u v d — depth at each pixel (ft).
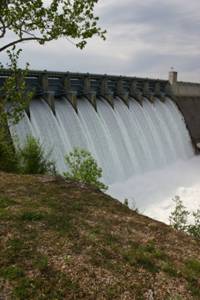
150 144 179.32
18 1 45.80
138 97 188.96
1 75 108.27
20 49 49.14
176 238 44.68
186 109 231.09
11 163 71.92
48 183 56.24
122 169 148.66
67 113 136.36
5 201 46.60
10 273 32.45
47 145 117.80
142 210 123.03
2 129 64.54
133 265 36.60
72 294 31.22
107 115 158.40
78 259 35.73
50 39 46.75
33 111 122.01
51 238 38.63
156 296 32.81
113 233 42.34
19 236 38.06
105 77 164.14
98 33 46.93
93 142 140.05
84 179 69.05
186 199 136.26
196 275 36.96
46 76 130.00
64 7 45.70
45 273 33.04
